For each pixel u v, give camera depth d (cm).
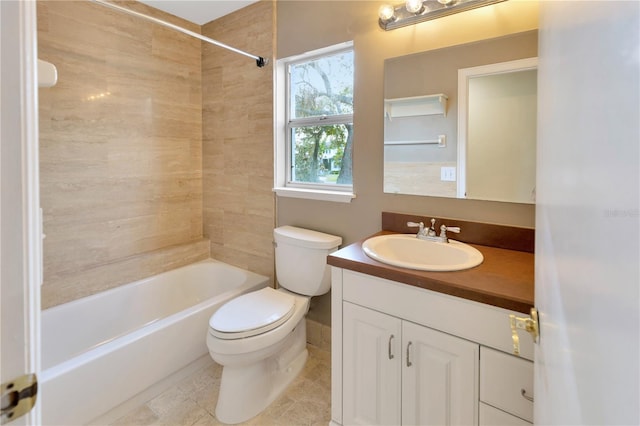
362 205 181
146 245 228
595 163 34
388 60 165
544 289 61
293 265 187
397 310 115
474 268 115
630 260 26
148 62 220
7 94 38
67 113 184
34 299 41
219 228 252
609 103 31
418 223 159
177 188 244
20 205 40
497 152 140
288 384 177
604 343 30
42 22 171
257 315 157
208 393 170
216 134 246
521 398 93
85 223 195
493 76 139
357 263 121
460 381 104
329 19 185
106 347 145
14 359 40
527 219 136
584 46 38
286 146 222
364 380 126
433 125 155
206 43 246
